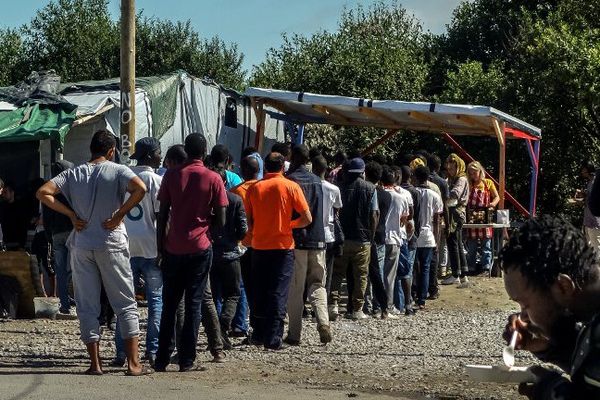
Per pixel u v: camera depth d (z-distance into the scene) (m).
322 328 11.70
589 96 29.50
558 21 32.94
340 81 30.34
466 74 33.28
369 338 12.52
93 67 40.78
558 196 33.09
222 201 9.30
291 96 20.36
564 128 31.86
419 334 12.98
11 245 15.88
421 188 15.82
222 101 21.91
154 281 9.84
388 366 10.34
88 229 8.77
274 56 32.59
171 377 9.05
